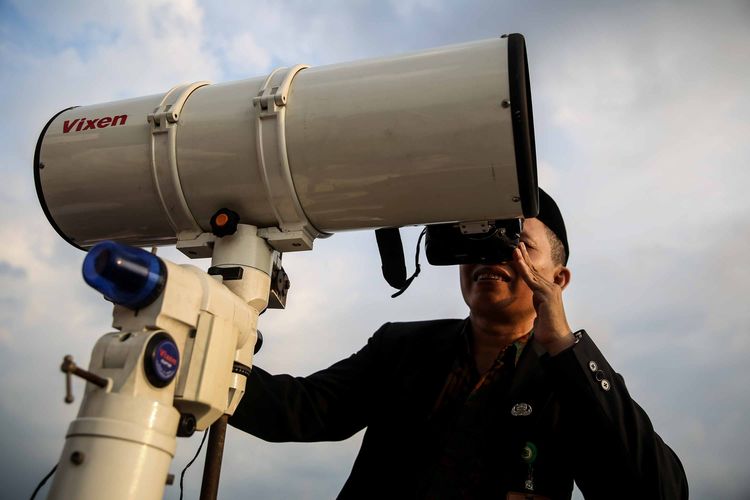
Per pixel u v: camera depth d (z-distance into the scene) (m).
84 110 1.80
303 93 1.59
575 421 1.78
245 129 1.59
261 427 1.98
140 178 1.66
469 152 1.46
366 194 1.56
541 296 1.89
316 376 2.24
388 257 1.84
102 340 1.18
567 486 1.86
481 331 2.12
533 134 1.52
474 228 1.65
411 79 1.52
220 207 1.64
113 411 1.08
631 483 1.72
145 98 1.77
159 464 1.10
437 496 1.83
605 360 1.85
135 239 1.81
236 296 1.45
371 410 2.23
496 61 1.49
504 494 1.80
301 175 1.56
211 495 1.40
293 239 1.62
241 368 1.44
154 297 1.20
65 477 1.04
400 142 1.49
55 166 1.73
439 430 1.97
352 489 2.03
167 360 1.16
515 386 1.96
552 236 2.37
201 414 1.27
